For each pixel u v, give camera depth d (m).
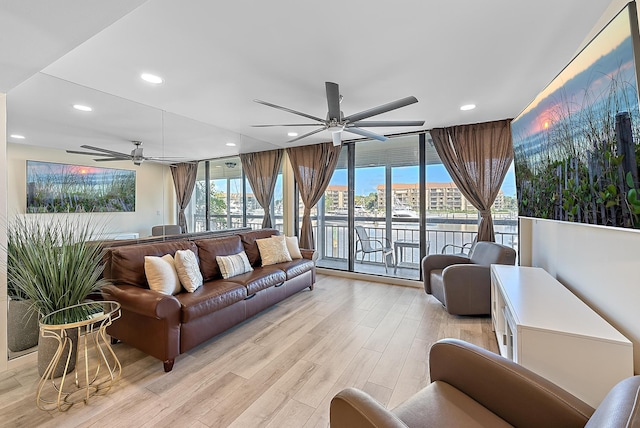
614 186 1.23
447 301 3.04
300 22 1.65
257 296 3.06
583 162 1.48
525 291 2.07
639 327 1.40
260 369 2.13
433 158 4.23
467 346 1.28
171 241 3.15
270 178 5.23
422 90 2.65
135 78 2.37
